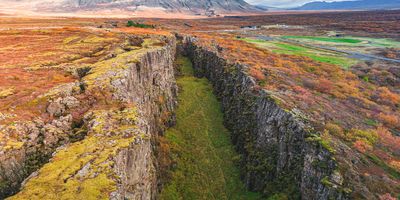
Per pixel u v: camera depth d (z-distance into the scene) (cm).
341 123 3500
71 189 1761
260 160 3559
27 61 4700
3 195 1944
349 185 2380
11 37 7712
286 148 3212
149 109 4156
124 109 2873
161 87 5278
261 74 5309
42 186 1784
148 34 9012
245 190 3569
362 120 3756
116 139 2303
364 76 6519
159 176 3503
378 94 5128
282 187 3059
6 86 3272
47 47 6216
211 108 6062
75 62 4588
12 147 2147
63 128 2583
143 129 2661
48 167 1973
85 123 2625
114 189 1800
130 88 3506
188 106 6141
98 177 1859
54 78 3716
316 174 2648
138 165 2323
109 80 3309
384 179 2469
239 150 4319
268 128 3650
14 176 2056
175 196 3488
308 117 3441
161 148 4119
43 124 2548
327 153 2700
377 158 2791
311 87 5094
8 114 2544
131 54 4550
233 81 5791
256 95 4441
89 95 3042
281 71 5881
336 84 5381
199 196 3541
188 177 3869
